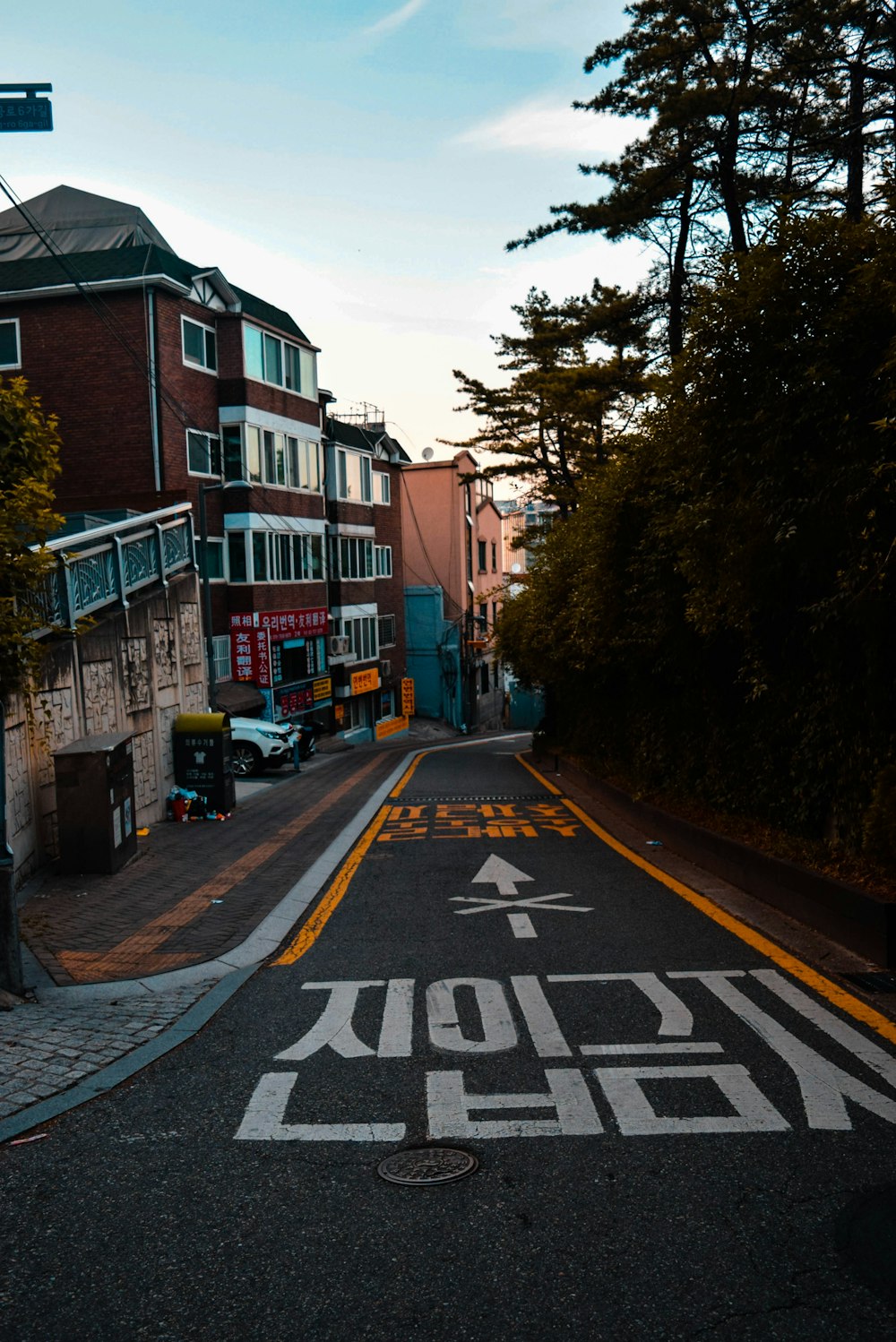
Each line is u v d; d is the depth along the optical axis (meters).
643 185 19.14
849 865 8.13
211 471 31.03
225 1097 4.94
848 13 16.00
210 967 7.33
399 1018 6.04
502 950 7.57
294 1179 4.09
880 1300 3.17
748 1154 4.18
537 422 30.75
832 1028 5.63
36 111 9.91
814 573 8.20
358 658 43.19
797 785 9.33
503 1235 3.62
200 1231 3.72
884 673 7.44
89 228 32.06
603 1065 5.18
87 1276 3.45
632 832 13.99
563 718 27.28
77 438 28.12
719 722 11.70
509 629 30.19
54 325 28.05
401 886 10.27
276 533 34.09
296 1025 5.97
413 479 57.06
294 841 13.37
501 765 28.39
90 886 10.28
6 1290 3.38
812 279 7.48
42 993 6.77
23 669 9.52
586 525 15.66
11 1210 3.91
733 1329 3.06
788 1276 3.32
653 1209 3.76
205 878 10.73
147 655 15.42
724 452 8.59
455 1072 5.15
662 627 12.05
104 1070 5.31
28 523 9.88
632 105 18.25
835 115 17.53
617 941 7.72
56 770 10.80
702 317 8.24
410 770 26.58
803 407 7.43
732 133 17.41
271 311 36.03
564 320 25.02
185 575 17.86
